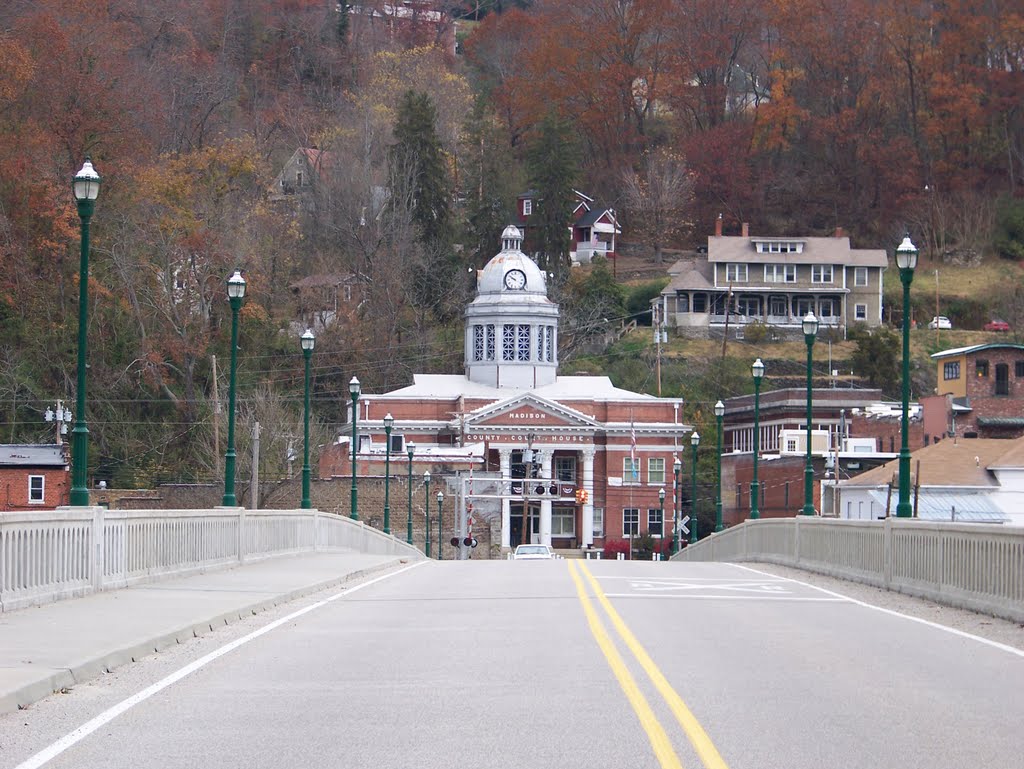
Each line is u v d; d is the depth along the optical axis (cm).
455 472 17400
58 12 17238
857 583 5969
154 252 18000
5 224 16212
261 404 16938
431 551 17150
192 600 4522
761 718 2509
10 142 15988
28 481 13850
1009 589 4319
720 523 11450
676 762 2141
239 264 18738
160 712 2591
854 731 2402
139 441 17312
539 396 19150
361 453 17812
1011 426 17150
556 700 2691
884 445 17975
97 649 3195
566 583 5809
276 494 16850
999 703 2705
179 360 18175
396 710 2598
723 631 3903
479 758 2188
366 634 3825
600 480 19475
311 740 2334
